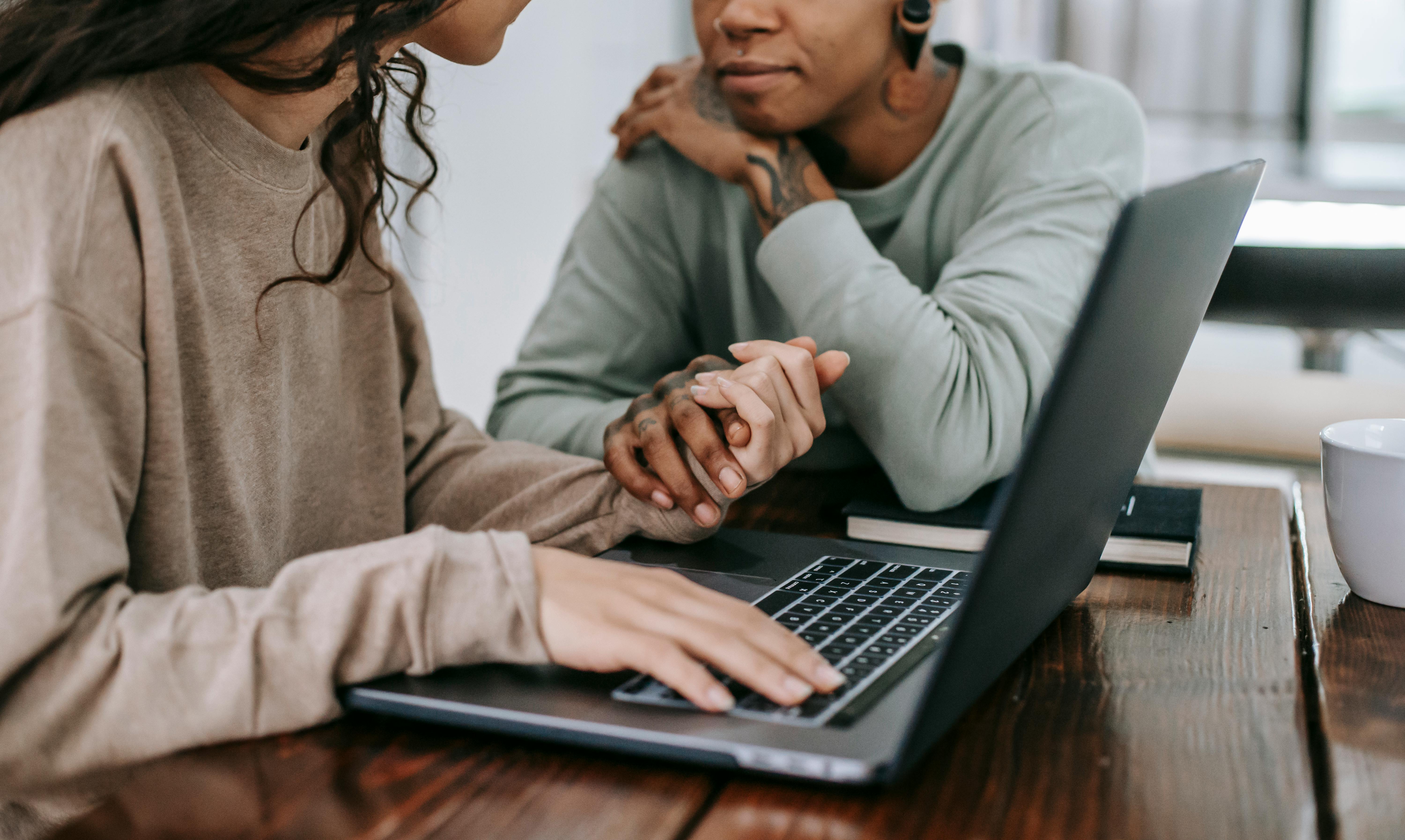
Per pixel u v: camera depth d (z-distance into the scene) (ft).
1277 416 4.35
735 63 3.32
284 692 1.59
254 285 2.28
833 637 1.83
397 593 1.65
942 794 1.44
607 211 3.91
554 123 8.61
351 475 2.76
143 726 1.55
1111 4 11.50
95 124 1.79
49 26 1.86
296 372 2.49
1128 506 2.62
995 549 1.32
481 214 7.86
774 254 3.30
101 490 1.66
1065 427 1.37
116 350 1.76
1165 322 1.68
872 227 3.73
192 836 1.35
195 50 1.91
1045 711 1.70
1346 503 2.16
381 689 1.65
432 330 7.54
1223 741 1.59
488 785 1.47
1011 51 11.66
